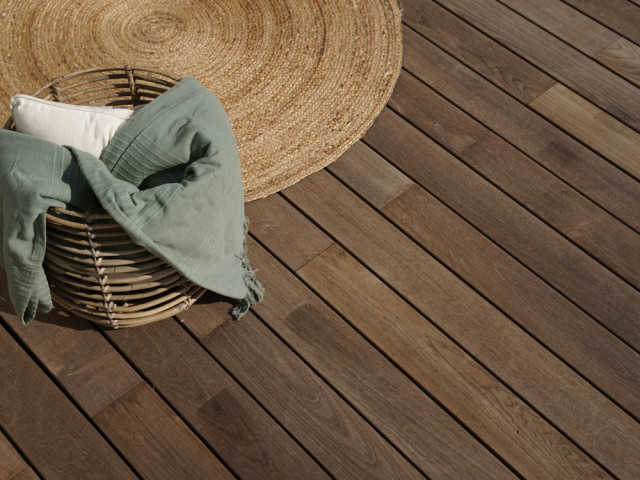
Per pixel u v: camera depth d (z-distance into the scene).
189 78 1.78
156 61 2.51
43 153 1.59
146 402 1.82
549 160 2.29
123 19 2.62
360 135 2.33
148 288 1.89
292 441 1.77
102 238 1.68
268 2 2.67
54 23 2.58
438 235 2.12
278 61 2.52
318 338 1.93
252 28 2.61
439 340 1.93
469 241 2.11
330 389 1.85
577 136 2.35
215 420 1.80
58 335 1.92
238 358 1.89
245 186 2.21
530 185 2.23
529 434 1.79
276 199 2.19
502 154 2.30
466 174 2.25
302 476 1.72
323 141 2.32
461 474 1.73
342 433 1.78
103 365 1.88
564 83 2.48
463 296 2.01
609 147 2.32
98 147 1.70
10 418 1.79
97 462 1.73
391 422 1.80
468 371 1.88
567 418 1.81
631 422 1.81
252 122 2.37
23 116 1.71
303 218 2.15
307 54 2.54
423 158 2.29
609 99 2.44
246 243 2.06
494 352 1.91
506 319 1.97
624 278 2.05
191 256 1.73
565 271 2.06
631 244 2.12
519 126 2.37
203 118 1.70
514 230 2.13
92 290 1.85
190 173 1.63
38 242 1.60
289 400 1.83
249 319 1.96
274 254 2.08
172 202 1.57
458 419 1.81
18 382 1.84
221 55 2.54
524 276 2.05
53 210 1.60
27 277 1.66
